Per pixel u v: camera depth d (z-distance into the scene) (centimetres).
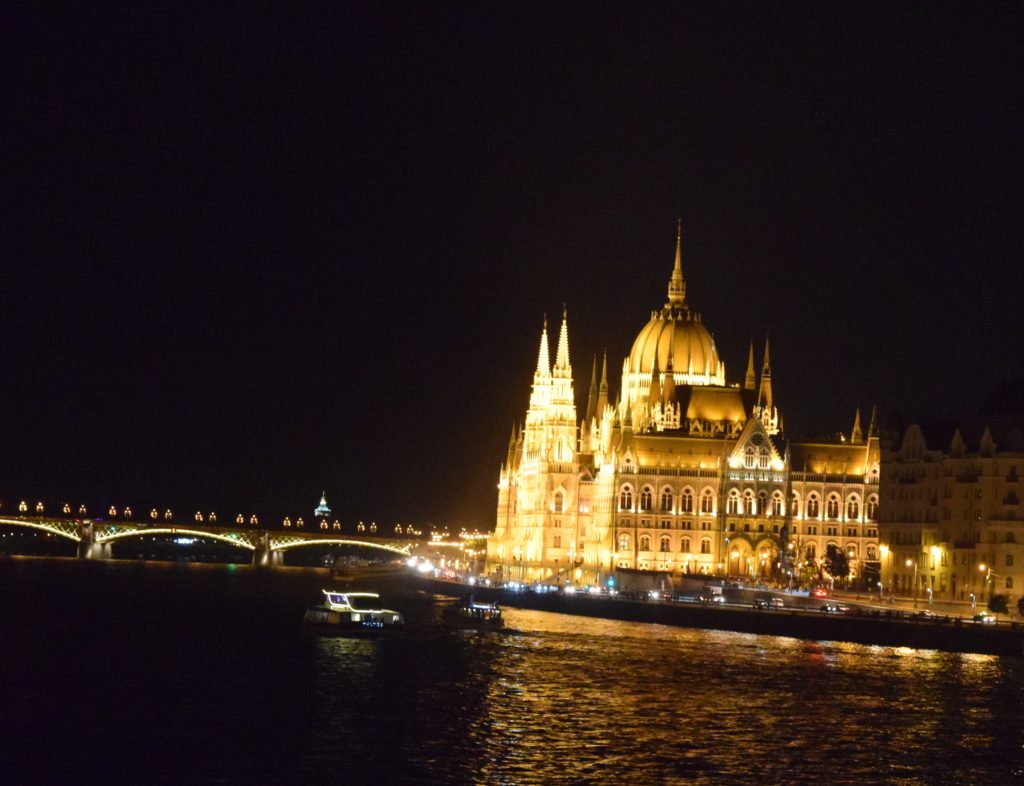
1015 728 17500
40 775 14588
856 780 14912
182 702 18250
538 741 16112
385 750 15600
